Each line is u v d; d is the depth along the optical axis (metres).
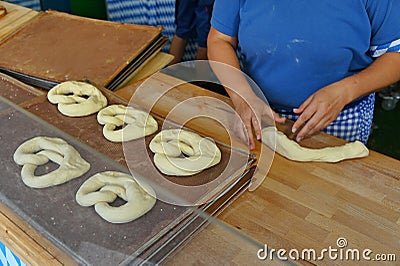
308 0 1.13
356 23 1.13
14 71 1.35
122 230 0.83
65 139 1.07
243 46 1.28
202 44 2.31
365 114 1.30
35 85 1.32
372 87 1.14
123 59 1.40
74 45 1.47
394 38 1.15
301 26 1.16
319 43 1.16
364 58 1.21
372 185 0.96
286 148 1.04
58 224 0.84
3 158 1.01
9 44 1.48
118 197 0.92
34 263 0.79
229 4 1.26
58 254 0.78
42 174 0.97
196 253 0.80
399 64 1.16
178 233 0.83
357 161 1.02
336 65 1.20
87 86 1.24
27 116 1.14
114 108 1.17
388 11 1.11
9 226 0.84
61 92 1.23
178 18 2.33
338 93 1.10
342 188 0.95
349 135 1.29
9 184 0.94
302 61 1.21
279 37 1.19
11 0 2.36
